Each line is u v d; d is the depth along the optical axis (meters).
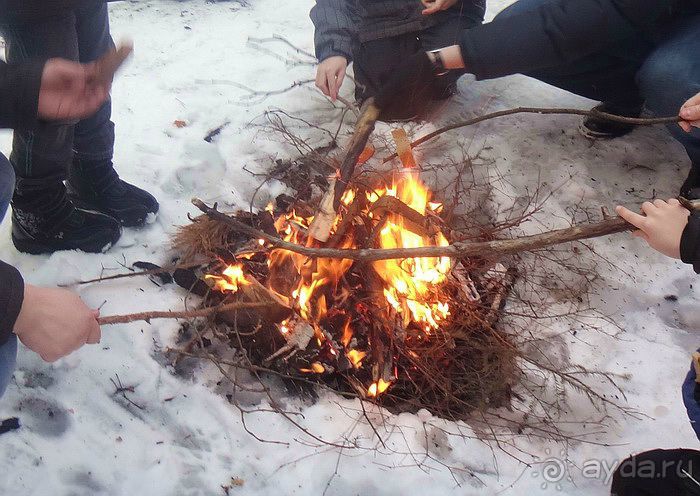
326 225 2.15
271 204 2.48
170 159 2.62
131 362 2.01
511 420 1.94
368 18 2.78
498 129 2.82
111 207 2.37
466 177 2.62
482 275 2.27
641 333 2.20
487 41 2.15
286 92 2.99
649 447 1.90
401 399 2.02
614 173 2.66
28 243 2.25
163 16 3.40
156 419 1.90
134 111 2.83
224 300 2.08
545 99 2.97
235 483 1.79
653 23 2.35
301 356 2.02
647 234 1.57
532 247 1.79
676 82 2.24
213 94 2.95
